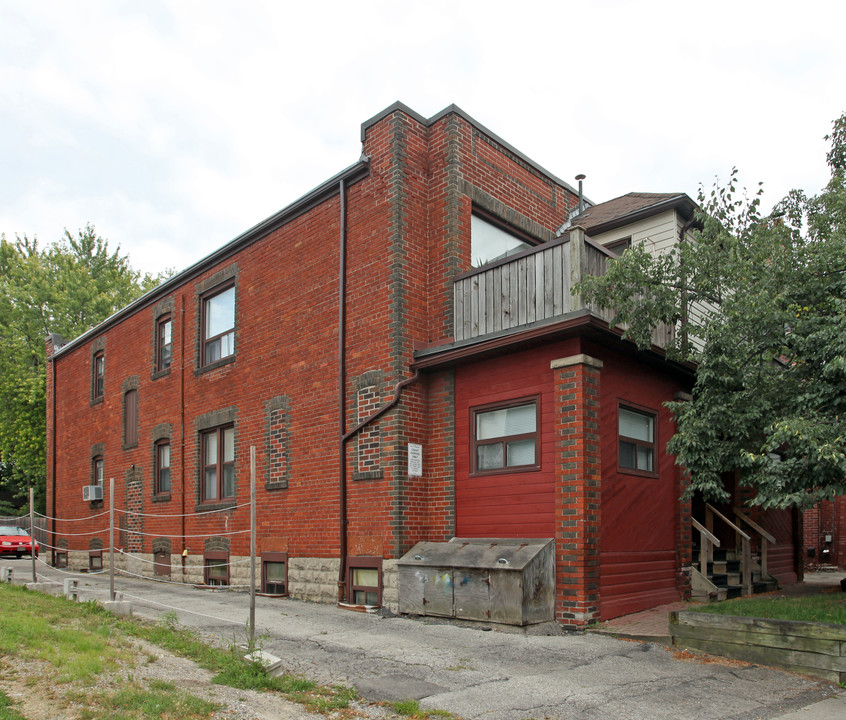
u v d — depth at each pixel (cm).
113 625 848
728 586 1188
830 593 1189
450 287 1138
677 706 603
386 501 1088
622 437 1046
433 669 708
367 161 1193
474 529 1048
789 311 836
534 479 984
